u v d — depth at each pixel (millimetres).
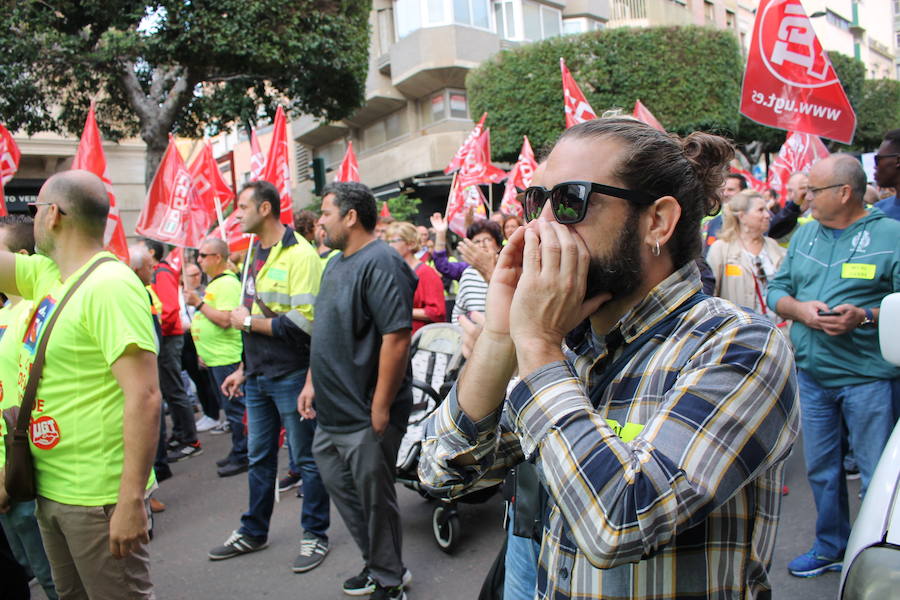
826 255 3176
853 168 3068
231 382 4336
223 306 5758
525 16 21141
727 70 15875
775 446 1068
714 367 1071
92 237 2344
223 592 3512
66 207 2279
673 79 15453
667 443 1022
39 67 11438
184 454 6109
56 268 2469
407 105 21562
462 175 8586
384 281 3033
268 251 3906
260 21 11875
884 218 3062
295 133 25172
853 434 3092
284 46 12125
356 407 3080
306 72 12773
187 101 12672
